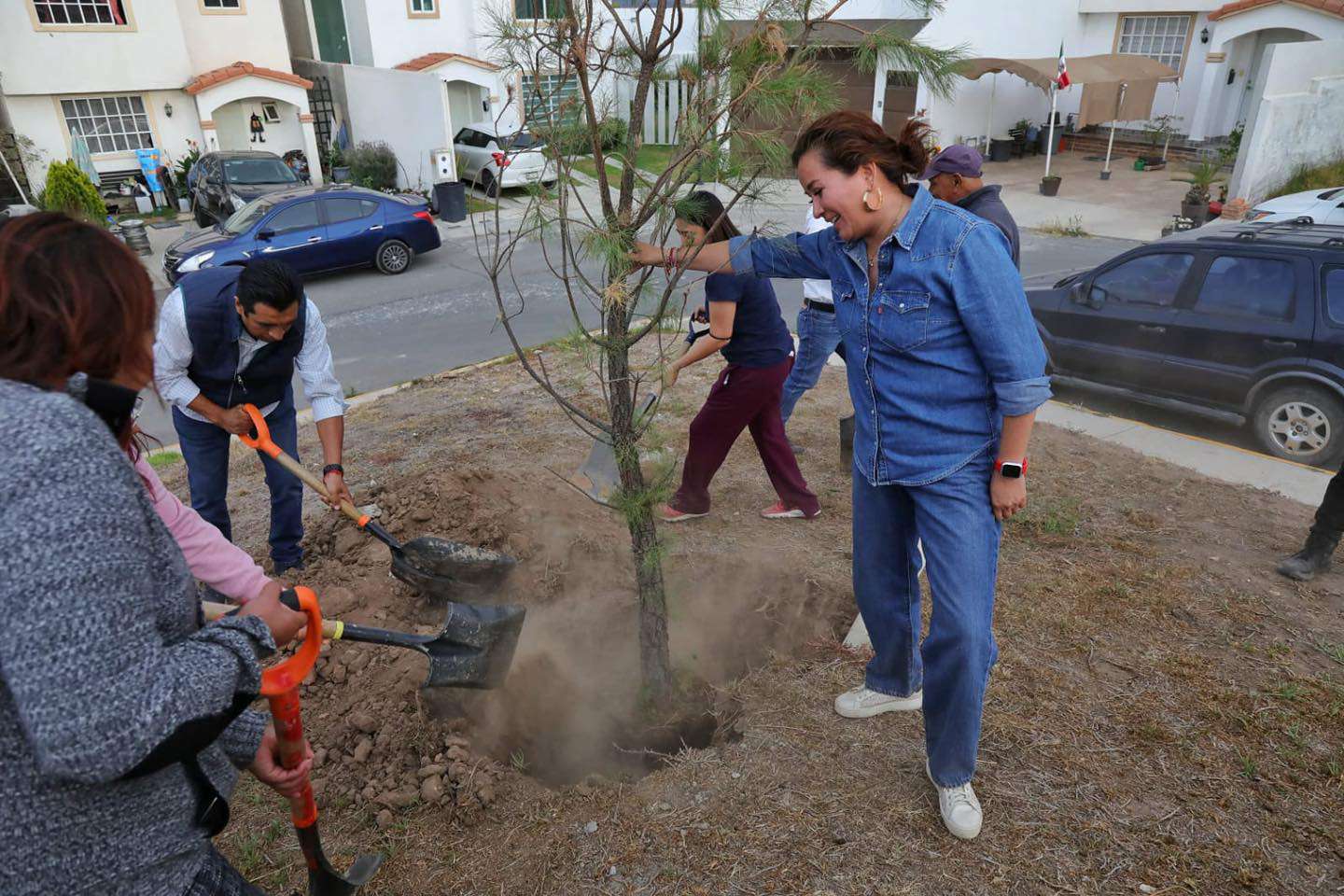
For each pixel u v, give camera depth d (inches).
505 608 100.9
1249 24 749.9
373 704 125.0
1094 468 211.3
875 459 98.0
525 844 102.0
